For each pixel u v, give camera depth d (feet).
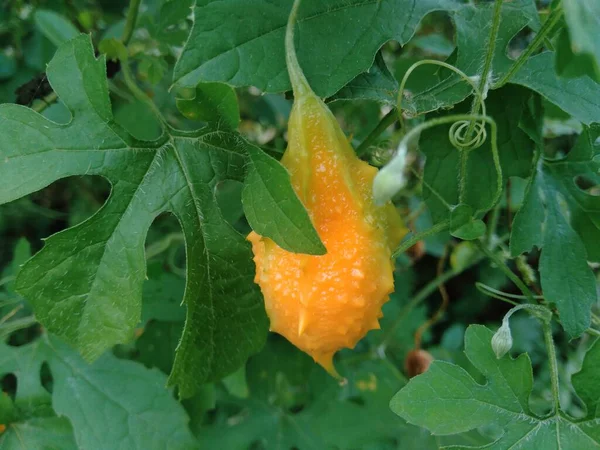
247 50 0.82
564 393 1.46
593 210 0.93
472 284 1.86
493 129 0.79
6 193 0.81
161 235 1.55
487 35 0.90
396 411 0.83
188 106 0.82
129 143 0.85
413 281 1.78
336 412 1.17
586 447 0.85
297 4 0.79
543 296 0.91
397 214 0.86
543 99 1.01
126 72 1.08
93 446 0.97
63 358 1.01
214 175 0.88
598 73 0.64
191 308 0.86
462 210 0.87
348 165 0.82
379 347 1.37
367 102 1.23
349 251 0.80
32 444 1.00
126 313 0.85
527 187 0.93
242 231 1.34
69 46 0.83
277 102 1.38
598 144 0.94
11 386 1.40
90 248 0.84
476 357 0.85
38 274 0.83
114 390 0.99
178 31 1.18
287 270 0.81
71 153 0.83
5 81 1.32
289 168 0.83
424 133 0.98
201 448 1.18
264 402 1.22
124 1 1.43
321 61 0.84
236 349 0.92
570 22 0.64
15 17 1.34
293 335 0.84
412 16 0.88
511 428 0.85
